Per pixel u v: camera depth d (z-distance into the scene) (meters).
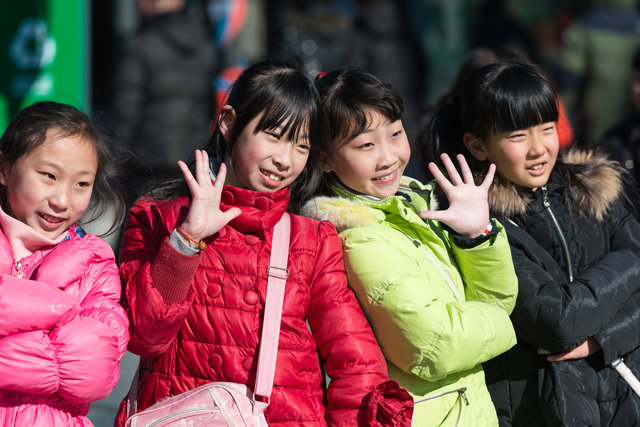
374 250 7.62
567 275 8.61
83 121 6.93
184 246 6.70
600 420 8.38
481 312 7.57
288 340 7.04
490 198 8.63
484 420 7.84
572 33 20.23
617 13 19.88
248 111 7.25
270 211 7.23
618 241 8.84
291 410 6.97
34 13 14.50
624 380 8.51
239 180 7.43
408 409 7.01
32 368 6.28
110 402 12.52
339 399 7.11
